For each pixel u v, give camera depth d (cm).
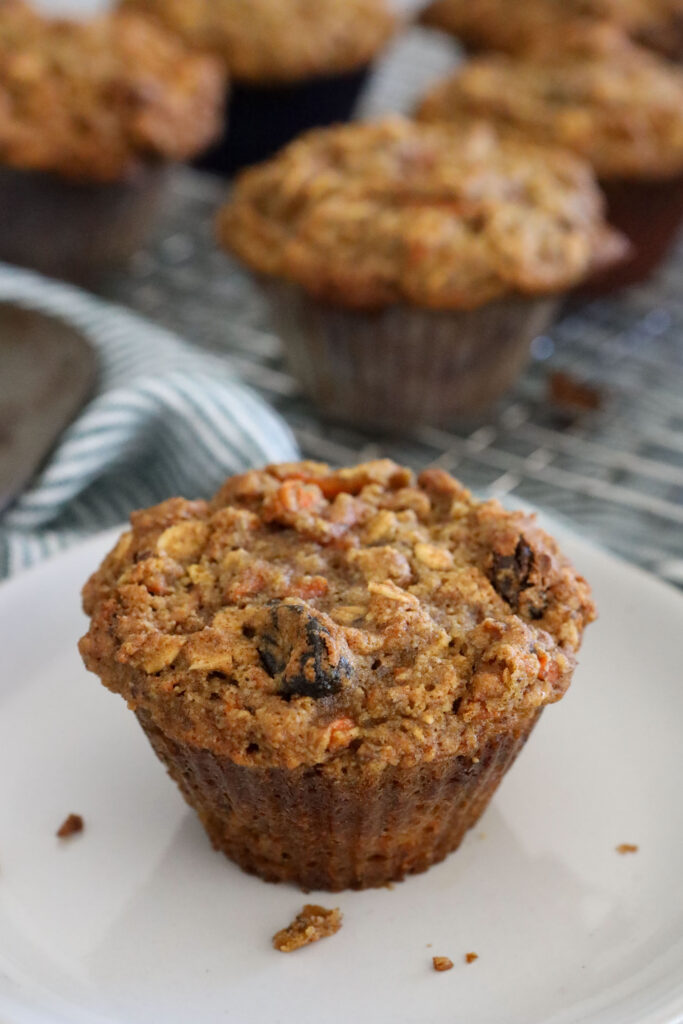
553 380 51
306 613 28
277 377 52
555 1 73
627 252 49
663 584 35
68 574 35
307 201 46
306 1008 28
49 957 28
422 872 30
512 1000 28
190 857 30
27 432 39
